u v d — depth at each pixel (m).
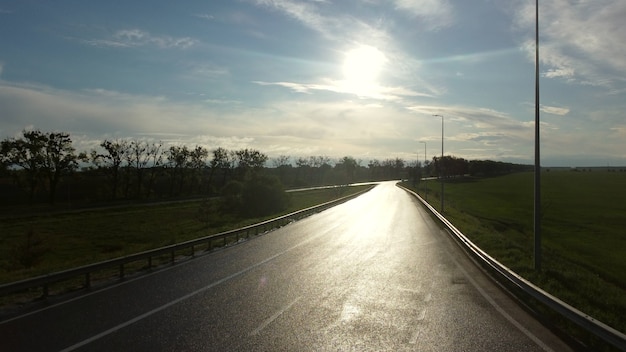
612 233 39.97
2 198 79.44
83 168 84.31
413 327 8.84
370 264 16.77
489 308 10.41
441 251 20.31
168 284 13.18
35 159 76.00
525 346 7.71
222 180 112.69
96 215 58.31
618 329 8.84
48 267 17.27
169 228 45.31
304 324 8.99
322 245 22.48
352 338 8.10
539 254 15.53
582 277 15.75
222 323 9.02
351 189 111.81
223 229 30.48
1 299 11.29
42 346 7.54
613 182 125.75
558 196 83.88
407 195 83.62
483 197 82.56
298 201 74.62
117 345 7.61
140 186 92.56
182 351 7.33
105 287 12.80
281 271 15.30
